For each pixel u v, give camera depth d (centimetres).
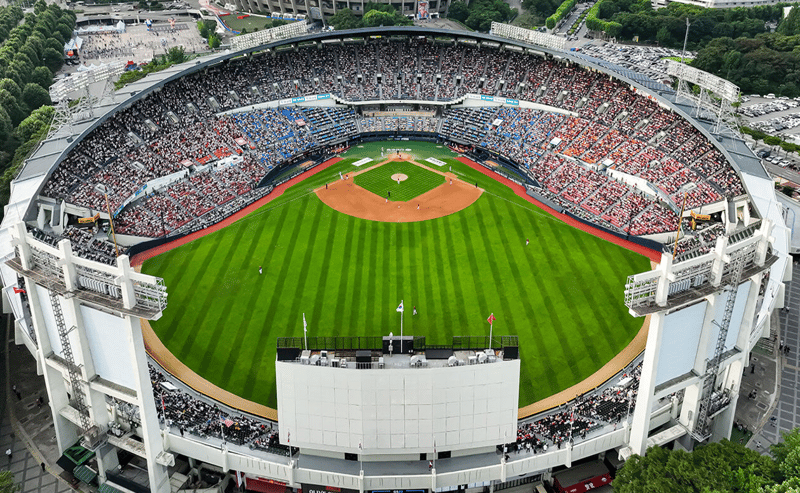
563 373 8469
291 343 8975
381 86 17225
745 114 18838
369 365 6253
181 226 12244
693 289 6544
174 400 7750
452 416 6425
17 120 17062
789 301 10612
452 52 17662
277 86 16450
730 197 11144
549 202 13300
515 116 16075
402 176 14825
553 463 6800
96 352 6725
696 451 6438
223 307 9925
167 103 14600
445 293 10238
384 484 6481
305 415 6481
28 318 8400
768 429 8012
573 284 10469
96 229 11175
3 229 9612
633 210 12381
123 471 7125
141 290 6144
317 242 11888
